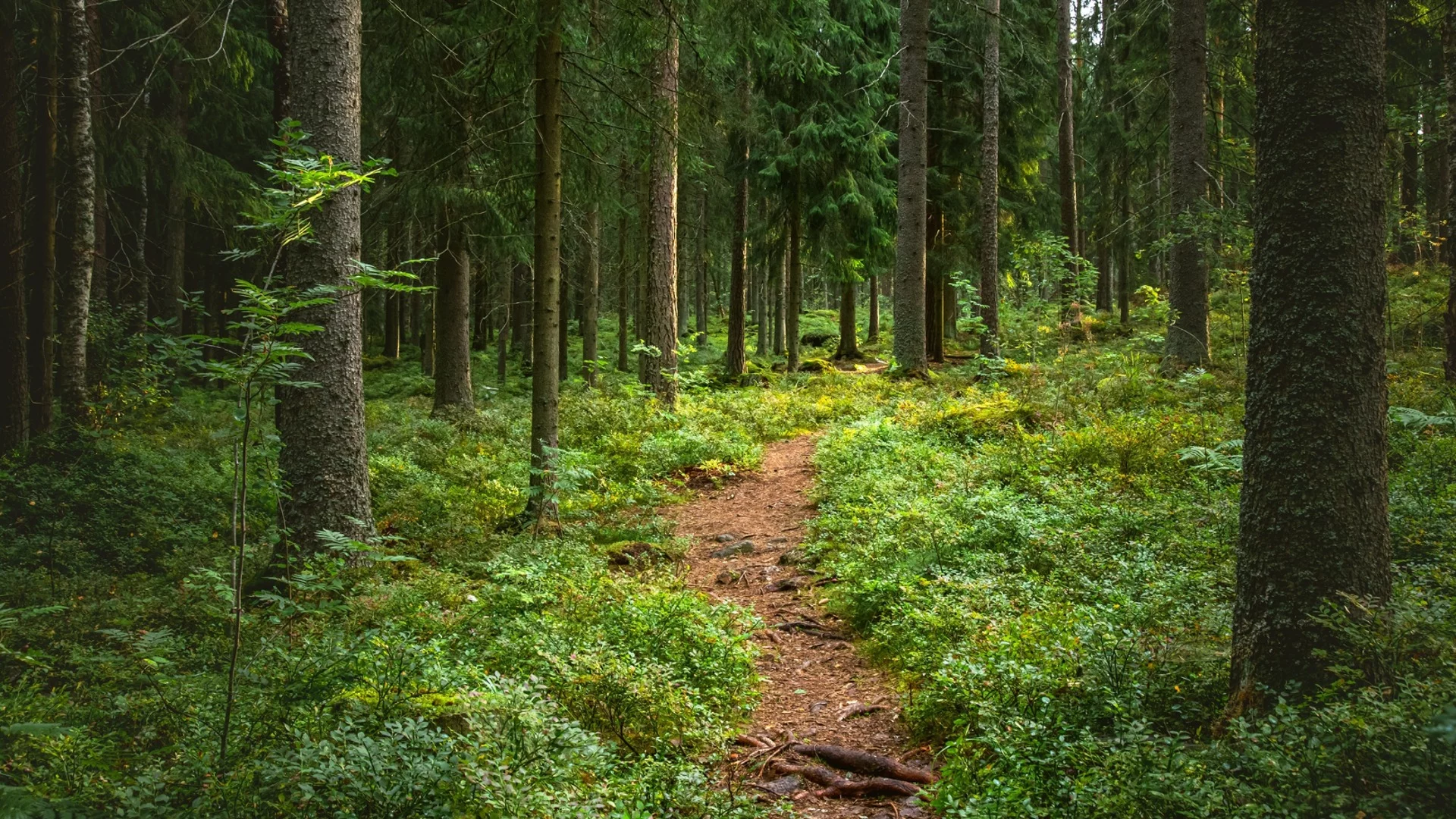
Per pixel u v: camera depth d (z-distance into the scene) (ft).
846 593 25.12
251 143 78.95
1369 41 13.84
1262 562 14.26
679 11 33.14
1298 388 13.93
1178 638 17.12
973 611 20.47
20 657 15.17
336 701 13.79
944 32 75.05
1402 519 21.02
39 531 29.63
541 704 14.82
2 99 44.01
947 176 79.15
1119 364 51.06
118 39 60.29
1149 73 67.77
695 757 16.65
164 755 13.24
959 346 94.02
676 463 43.29
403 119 44.04
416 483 35.68
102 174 58.95
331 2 25.76
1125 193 80.48
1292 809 10.46
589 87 35.70
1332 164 13.76
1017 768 13.12
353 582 23.65
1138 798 11.33
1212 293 69.92
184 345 14.23
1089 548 24.17
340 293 25.81
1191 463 31.01
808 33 47.85
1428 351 47.91
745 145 69.72
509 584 23.26
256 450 14.93
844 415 51.88
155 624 21.13
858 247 71.56
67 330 43.68
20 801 9.96
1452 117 32.99
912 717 17.49
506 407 58.80
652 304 56.54
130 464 37.60
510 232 46.96
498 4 30.94
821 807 15.16
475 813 11.47
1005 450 35.22
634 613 21.15
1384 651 13.21
